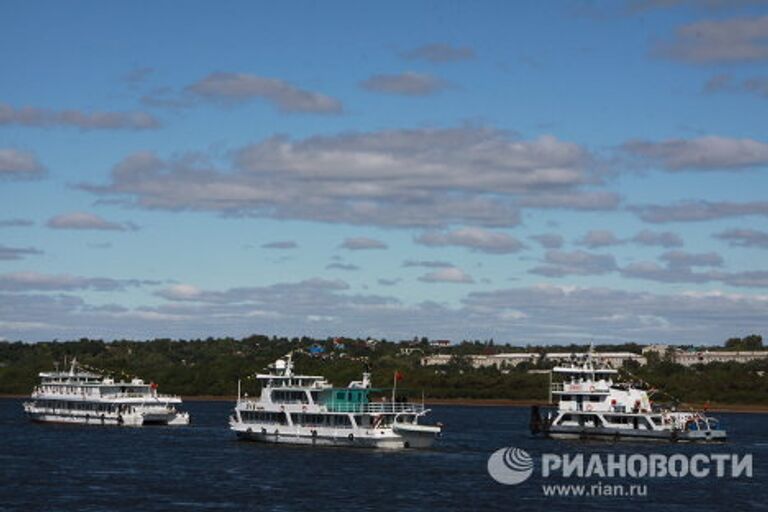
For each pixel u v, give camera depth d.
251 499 132.75
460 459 174.25
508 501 134.25
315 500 132.12
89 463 170.50
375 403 183.00
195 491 139.00
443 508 128.25
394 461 169.38
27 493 137.50
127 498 133.38
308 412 184.50
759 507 133.12
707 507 132.88
